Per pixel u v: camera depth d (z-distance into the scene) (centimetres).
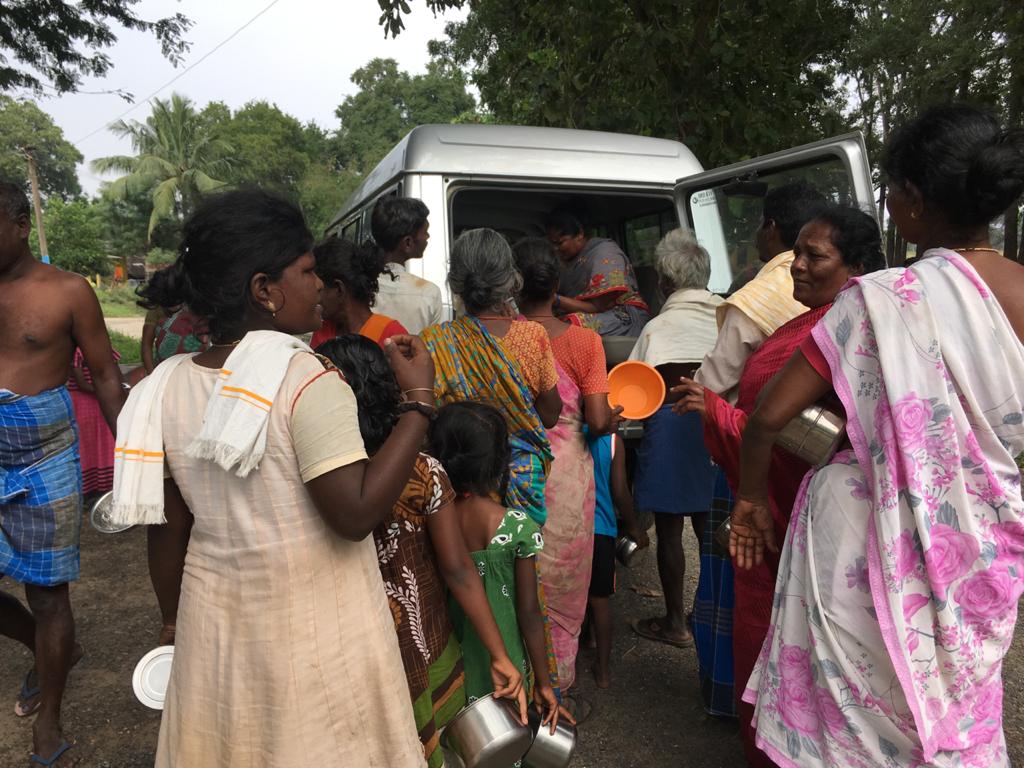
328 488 135
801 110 808
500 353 241
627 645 341
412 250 336
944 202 161
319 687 141
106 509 217
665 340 310
